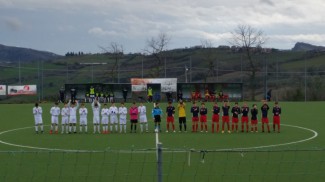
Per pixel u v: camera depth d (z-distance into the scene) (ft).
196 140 98.84
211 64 289.33
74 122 115.34
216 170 62.28
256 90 269.85
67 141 98.78
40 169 63.82
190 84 218.18
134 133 113.09
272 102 219.82
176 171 61.77
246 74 290.56
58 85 281.33
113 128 117.91
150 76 291.99
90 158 71.72
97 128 123.95
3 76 301.63
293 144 92.84
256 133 111.65
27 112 171.63
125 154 75.36
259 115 155.12
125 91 213.87
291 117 150.92
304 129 119.75
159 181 39.55
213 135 107.76
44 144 94.43
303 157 70.90
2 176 59.57
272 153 73.77
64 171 62.54
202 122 115.14
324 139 100.37
